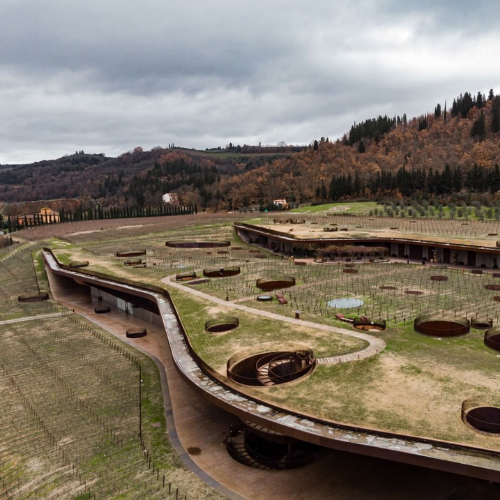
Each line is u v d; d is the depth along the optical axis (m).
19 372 42.28
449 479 24.22
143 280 60.34
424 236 74.31
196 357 32.03
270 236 87.69
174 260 76.25
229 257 78.75
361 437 21.27
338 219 109.44
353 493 23.48
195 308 45.25
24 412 34.34
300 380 27.27
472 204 116.25
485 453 19.39
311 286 54.38
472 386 25.77
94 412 33.94
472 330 36.16
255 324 39.16
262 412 24.14
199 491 24.17
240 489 24.27
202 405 34.53
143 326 57.28
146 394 36.78
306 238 77.50
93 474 26.14
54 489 24.91
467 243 65.38
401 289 51.66
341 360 30.14
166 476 25.66
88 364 43.88
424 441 20.55
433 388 25.66
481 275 58.53
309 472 25.52
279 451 28.39
